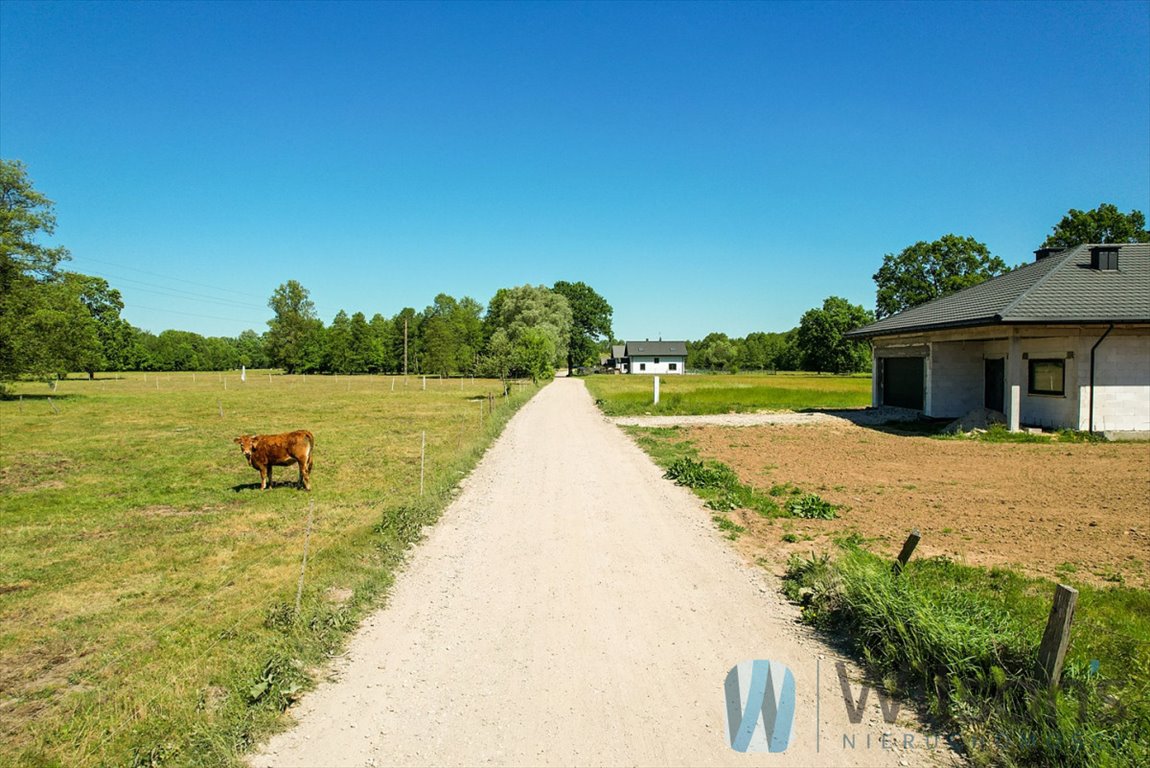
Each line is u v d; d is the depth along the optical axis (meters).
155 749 4.21
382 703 4.94
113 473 15.58
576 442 20.33
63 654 5.95
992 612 5.68
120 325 95.50
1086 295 20.81
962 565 7.94
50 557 8.87
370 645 5.98
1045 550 8.64
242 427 25.55
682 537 9.50
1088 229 47.03
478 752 4.30
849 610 6.22
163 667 5.54
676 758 4.22
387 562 8.27
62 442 21.12
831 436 21.59
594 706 4.87
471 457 16.56
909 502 11.70
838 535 9.52
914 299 60.78
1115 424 20.23
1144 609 6.44
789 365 118.75
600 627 6.33
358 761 4.20
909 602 5.66
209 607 6.93
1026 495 12.21
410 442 20.86
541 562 8.39
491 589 7.43
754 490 12.91
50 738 4.52
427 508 10.77
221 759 4.14
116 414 31.27
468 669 5.49
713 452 18.05
